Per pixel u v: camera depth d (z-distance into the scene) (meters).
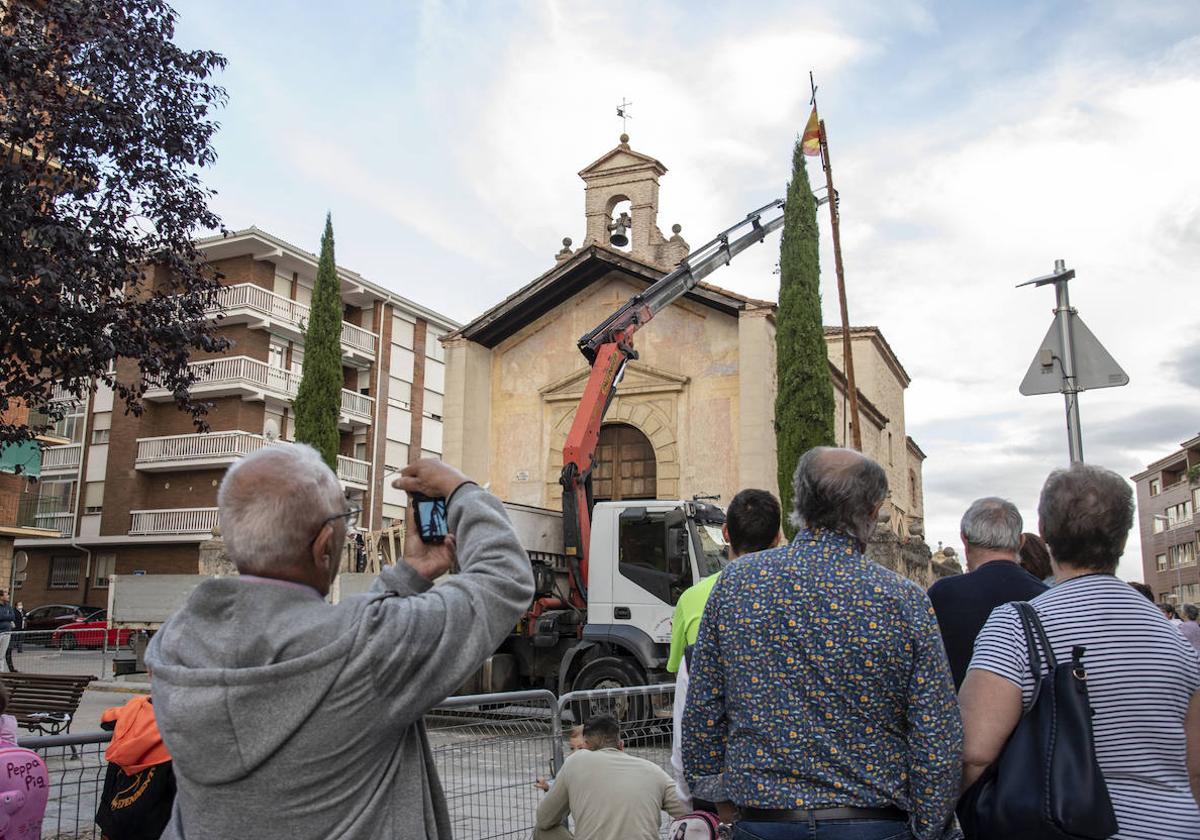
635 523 12.70
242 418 37.78
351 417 42.62
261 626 1.90
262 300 38.44
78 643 27.00
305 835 1.84
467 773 5.05
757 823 2.69
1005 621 2.92
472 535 2.18
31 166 9.64
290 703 1.82
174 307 11.13
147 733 3.35
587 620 12.99
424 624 1.95
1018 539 3.93
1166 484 89.56
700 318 20.86
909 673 2.69
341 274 42.62
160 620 20.66
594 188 24.44
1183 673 2.79
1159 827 2.62
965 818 2.79
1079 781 2.58
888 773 2.66
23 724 11.12
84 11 9.76
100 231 10.26
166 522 38.09
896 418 32.47
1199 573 79.12
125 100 9.98
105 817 3.38
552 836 4.82
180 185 10.61
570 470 14.13
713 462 20.12
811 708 2.71
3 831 3.48
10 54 9.28
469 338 22.11
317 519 2.03
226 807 1.84
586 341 15.61
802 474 3.04
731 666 2.87
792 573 2.86
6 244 9.05
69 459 41.31
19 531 24.06
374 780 1.94
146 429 39.41
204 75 10.58
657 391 20.81
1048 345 7.04
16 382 10.37
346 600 2.01
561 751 5.70
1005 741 2.77
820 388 18.23
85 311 9.98
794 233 19.05
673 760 4.05
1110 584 2.91
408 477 2.28
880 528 17.08
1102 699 2.74
